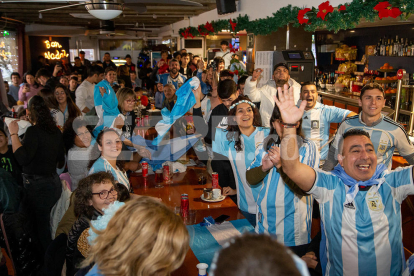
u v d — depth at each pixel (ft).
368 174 5.84
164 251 3.52
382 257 5.88
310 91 11.74
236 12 23.82
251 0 21.33
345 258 6.02
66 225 7.48
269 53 21.42
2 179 8.55
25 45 43.86
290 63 20.02
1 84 20.59
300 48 20.95
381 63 21.16
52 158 10.93
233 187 10.78
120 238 3.56
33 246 8.38
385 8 10.96
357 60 25.45
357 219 5.88
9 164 11.55
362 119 9.88
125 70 29.53
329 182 6.03
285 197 7.25
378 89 9.36
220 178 10.87
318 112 11.94
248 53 23.12
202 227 8.16
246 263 2.29
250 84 14.28
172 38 45.85
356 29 25.43
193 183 11.09
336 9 13.46
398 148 9.71
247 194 9.18
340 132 10.19
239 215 8.87
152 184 11.05
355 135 6.03
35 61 46.73
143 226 3.55
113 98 12.53
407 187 5.91
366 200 5.88
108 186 6.40
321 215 6.24
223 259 2.40
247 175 7.63
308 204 7.50
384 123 9.59
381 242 5.87
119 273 3.50
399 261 6.09
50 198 10.91
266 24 18.56
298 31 20.74
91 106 19.30
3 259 8.53
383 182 5.97
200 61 19.89
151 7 28.27
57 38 49.34
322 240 6.65
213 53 33.99
